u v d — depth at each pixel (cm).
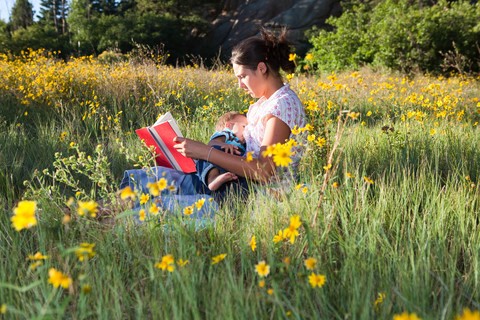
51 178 432
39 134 563
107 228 290
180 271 223
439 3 1814
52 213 303
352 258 229
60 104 660
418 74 1499
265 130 332
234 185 335
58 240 268
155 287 215
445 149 438
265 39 341
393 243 269
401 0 1830
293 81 896
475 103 749
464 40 1698
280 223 269
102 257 228
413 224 274
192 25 3400
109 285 212
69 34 3581
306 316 198
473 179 380
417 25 1681
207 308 204
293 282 210
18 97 703
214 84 925
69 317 212
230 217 293
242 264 238
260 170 319
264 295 198
